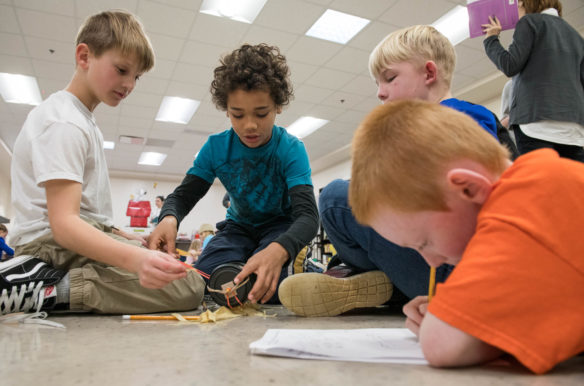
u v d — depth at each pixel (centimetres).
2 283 85
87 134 98
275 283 98
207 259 138
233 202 144
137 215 372
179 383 40
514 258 39
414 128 44
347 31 384
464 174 41
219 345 59
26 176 101
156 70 445
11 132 629
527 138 155
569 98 150
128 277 98
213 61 426
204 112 566
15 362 48
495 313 39
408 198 43
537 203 40
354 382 40
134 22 110
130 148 734
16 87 482
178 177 944
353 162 49
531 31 156
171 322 86
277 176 132
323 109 561
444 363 43
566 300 38
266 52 115
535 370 39
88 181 108
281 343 54
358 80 476
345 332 64
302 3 341
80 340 63
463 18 366
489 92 491
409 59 102
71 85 109
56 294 92
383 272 100
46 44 389
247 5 347
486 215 42
